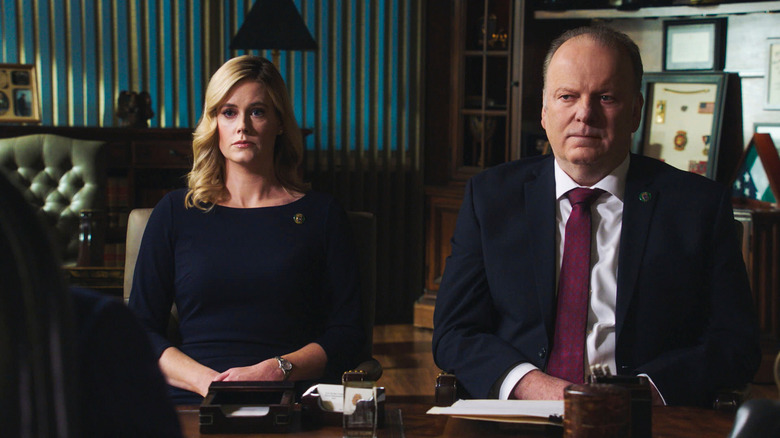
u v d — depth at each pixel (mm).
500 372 1651
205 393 1772
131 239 2111
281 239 1963
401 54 5309
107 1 4891
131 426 635
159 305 1984
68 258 3838
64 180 3840
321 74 5246
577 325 1716
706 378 1601
